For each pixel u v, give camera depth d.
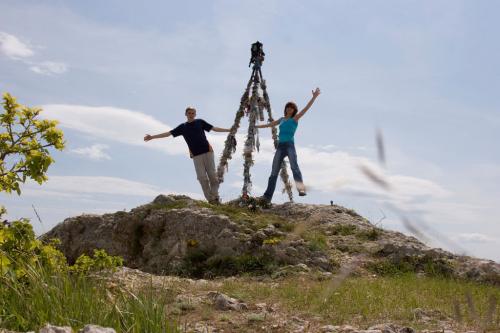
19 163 4.97
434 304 6.81
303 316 6.02
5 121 4.98
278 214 13.53
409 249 10.80
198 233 11.69
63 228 13.28
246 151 13.73
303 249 10.48
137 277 7.64
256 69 13.89
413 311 6.25
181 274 10.80
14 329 3.07
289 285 7.97
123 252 12.63
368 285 8.18
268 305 6.50
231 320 5.62
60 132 5.14
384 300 6.93
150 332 3.58
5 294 3.41
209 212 12.19
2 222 4.50
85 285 3.77
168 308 5.78
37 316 3.18
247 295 7.14
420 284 8.70
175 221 12.23
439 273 9.88
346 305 6.52
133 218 12.94
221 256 10.84
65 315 3.26
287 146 12.21
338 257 10.57
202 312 5.97
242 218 12.05
